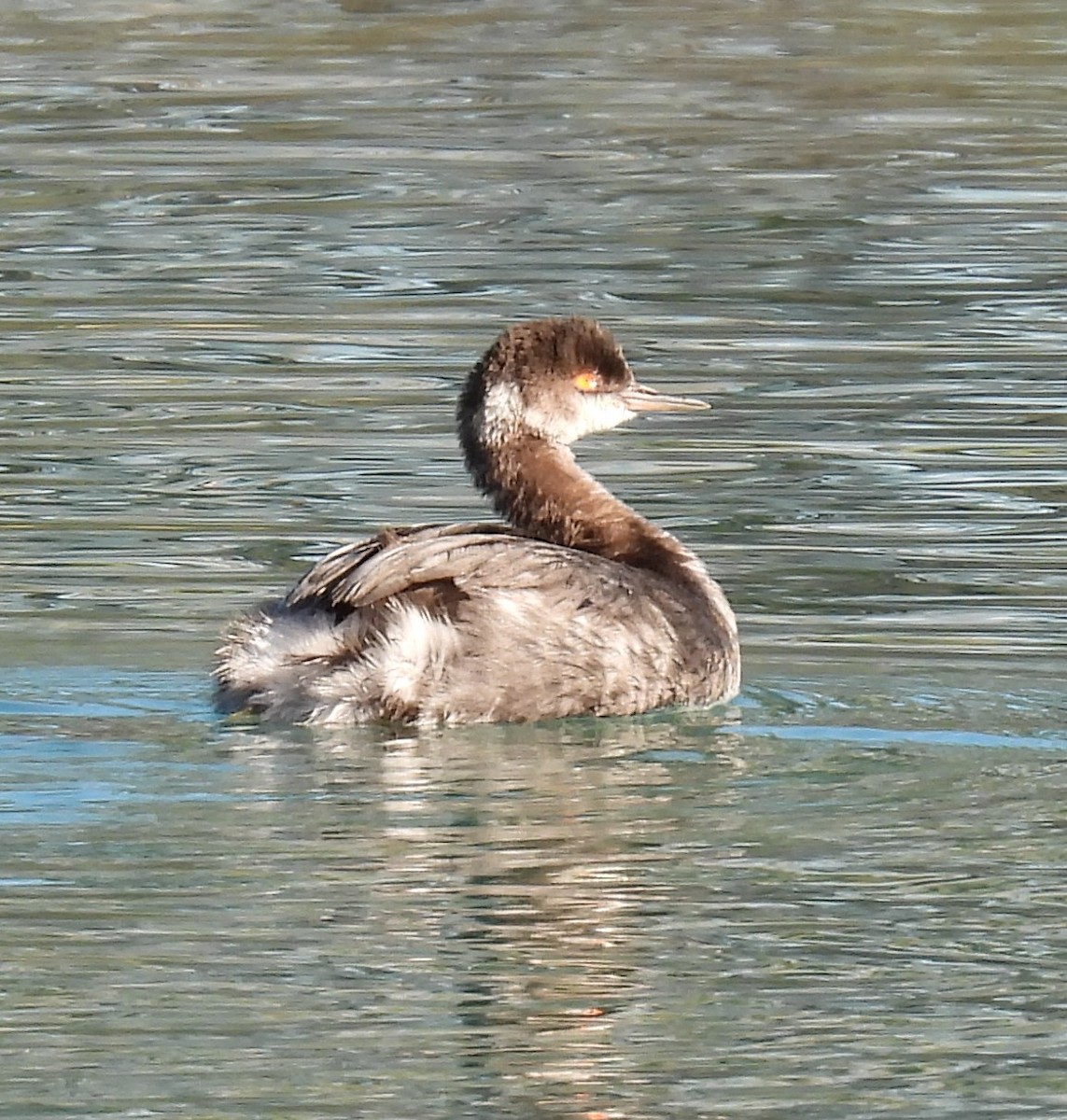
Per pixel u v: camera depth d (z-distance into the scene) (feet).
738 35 110.63
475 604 44.14
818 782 41.04
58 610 50.08
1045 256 79.36
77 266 78.69
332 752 42.06
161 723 43.32
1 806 39.09
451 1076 31.19
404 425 63.93
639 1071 31.40
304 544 54.70
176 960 33.83
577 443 63.36
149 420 64.13
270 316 73.41
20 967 33.47
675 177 89.30
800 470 60.59
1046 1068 31.55
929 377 67.72
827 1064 31.50
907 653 48.34
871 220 83.71
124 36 110.52
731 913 35.70
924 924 35.40
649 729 44.06
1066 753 42.65
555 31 111.75
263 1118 30.01
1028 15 113.70
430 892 36.04
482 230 82.84
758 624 50.19
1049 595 51.75
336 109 98.84
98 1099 30.50
